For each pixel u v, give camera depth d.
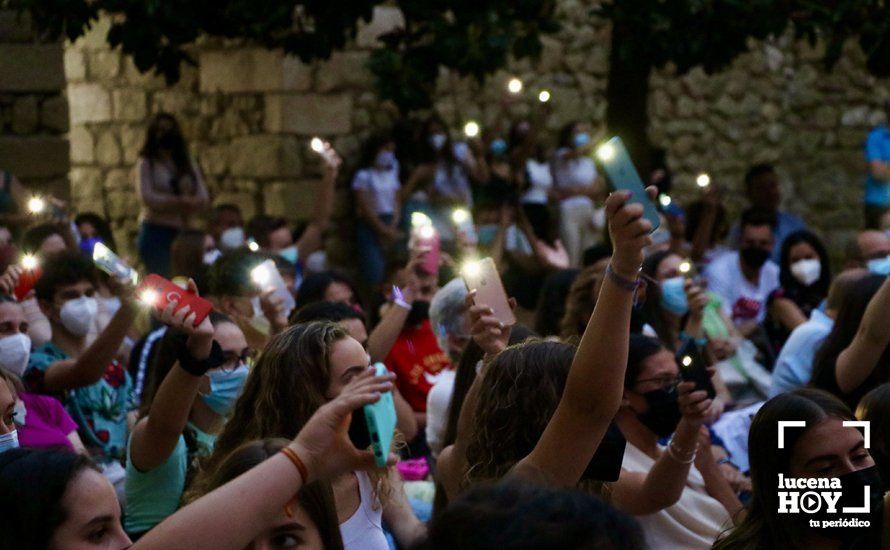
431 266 7.70
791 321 8.77
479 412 4.09
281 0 9.21
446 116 14.48
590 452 3.48
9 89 10.70
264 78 13.19
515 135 13.86
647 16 9.51
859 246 8.96
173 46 9.42
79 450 5.28
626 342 3.37
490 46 9.48
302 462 2.93
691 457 4.57
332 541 3.34
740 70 16.97
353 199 13.55
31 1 9.27
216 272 6.66
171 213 12.38
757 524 4.00
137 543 2.87
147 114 14.30
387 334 6.79
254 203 13.40
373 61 9.74
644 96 10.58
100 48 14.60
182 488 4.85
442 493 4.73
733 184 17.03
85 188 14.85
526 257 11.17
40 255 7.76
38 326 6.16
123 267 4.88
